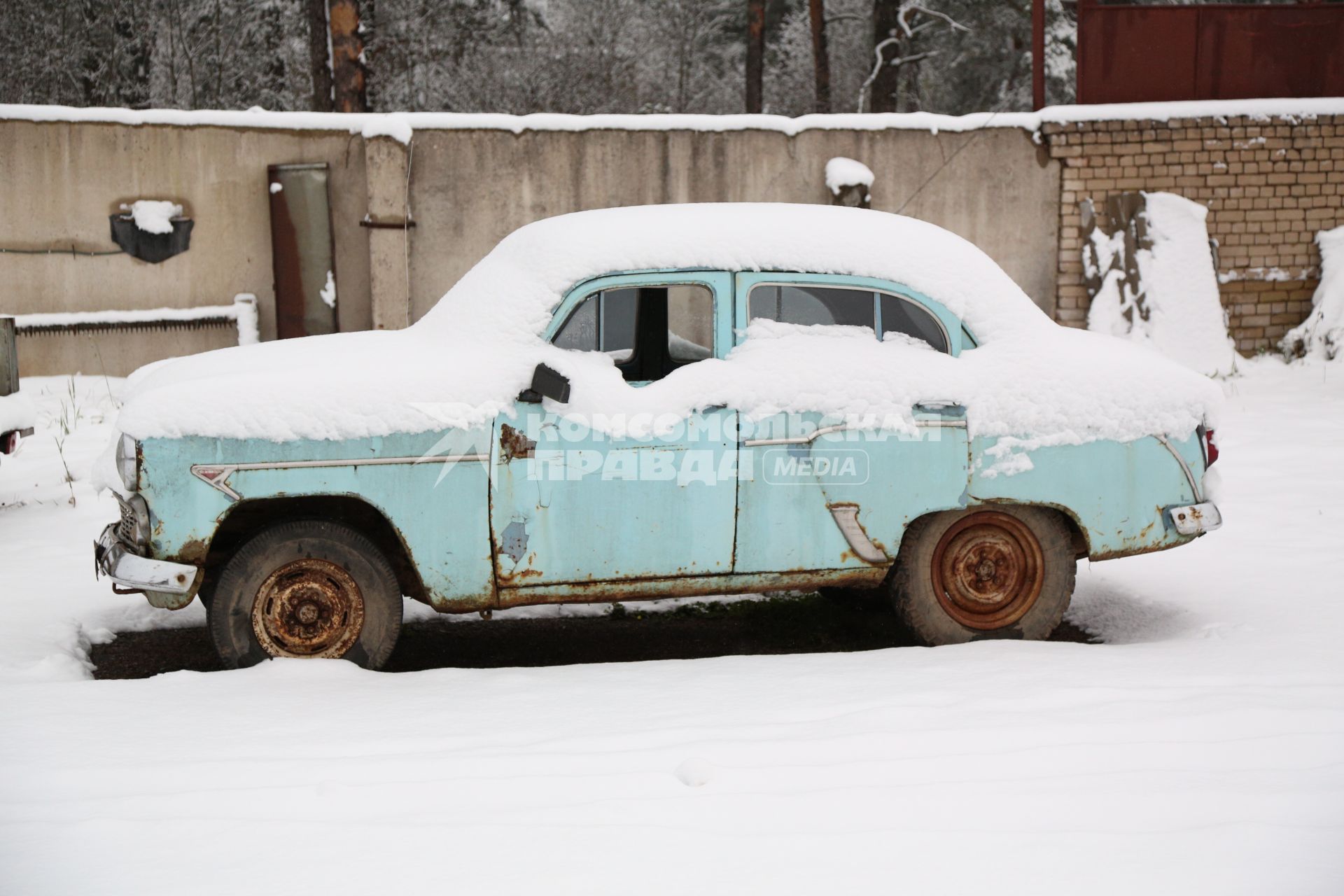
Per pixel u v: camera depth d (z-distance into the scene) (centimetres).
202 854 302
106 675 532
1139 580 627
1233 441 939
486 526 486
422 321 566
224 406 470
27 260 1209
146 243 1230
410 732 392
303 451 473
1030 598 533
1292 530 696
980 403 511
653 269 509
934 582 525
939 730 384
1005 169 1327
